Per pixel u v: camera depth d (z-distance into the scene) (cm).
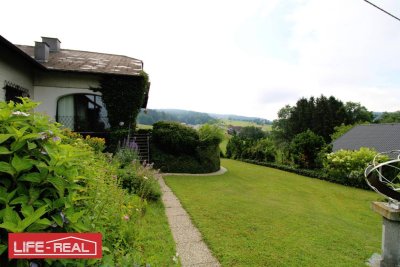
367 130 1930
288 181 1118
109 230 274
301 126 3462
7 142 132
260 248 388
